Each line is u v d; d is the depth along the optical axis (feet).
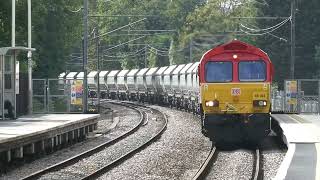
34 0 388.98
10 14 370.53
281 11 561.84
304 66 550.36
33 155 187.11
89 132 270.87
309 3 554.46
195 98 372.17
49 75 424.05
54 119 252.01
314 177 118.42
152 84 545.44
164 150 198.70
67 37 445.37
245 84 203.51
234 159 174.29
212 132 203.21
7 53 243.40
